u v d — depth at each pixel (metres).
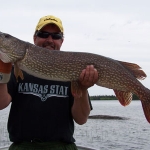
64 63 1.19
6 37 1.21
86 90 1.18
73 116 1.21
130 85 1.21
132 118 10.64
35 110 1.13
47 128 1.12
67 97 1.18
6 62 1.12
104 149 3.97
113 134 5.77
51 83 1.19
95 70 1.12
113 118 10.45
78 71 1.17
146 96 1.23
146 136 5.48
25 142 1.12
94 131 6.32
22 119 1.13
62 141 1.15
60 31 1.32
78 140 4.84
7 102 1.13
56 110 1.15
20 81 1.19
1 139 4.07
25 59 1.21
